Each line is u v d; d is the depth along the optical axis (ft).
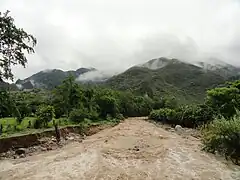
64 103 158.10
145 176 51.70
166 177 50.83
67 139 96.99
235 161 59.52
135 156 67.36
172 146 77.30
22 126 104.83
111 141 90.27
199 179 49.26
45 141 87.04
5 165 64.18
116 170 55.93
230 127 63.05
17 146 78.38
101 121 156.87
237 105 98.27
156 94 416.05
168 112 149.59
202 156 64.85
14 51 76.69
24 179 53.21
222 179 49.03
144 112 255.50
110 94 221.46
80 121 136.87
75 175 54.03
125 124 153.48
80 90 173.17
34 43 80.64
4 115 88.33
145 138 94.07
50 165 62.49
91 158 66.80
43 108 117.70
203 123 108.78
